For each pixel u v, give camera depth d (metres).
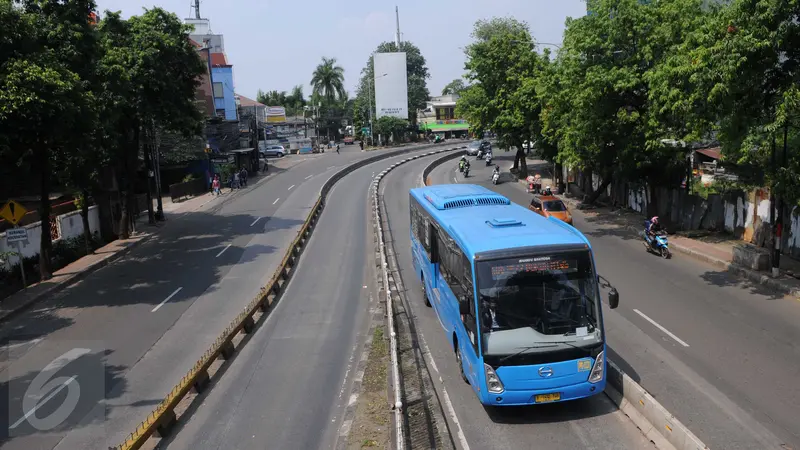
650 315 14.38
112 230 30.06
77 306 18.17
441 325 14.27
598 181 35.44
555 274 9.29
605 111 23.36
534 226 10.90
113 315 17.00
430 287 15.33
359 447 8.85
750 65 14.09
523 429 9.16
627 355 12.01
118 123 27.25
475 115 45.03
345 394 11.02
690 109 16.95
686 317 14.12
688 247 20.86
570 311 9.17
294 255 23.42
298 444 9.25
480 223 11.52
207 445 9.34
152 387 11.77
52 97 17.47
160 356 13.52
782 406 9.59
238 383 11.77
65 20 21.23
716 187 26.17
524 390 8.93
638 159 24.09
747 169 26.55
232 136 55.62
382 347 13.05
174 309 17.28
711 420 9.21
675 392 10.23
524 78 40.62
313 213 32.31
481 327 9.10
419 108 103.75
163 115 29.14
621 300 15.70
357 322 15.30
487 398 9.02
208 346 14.01
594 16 23.34
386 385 11.09
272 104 119.81
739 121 15.03
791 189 14.92
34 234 23.55
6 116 16.72
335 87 97.62
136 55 27.05
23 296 18.94
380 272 20.16
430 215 14.82
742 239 21.66
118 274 22.28
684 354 11.93
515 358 8.90
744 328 13.17
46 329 16.00
